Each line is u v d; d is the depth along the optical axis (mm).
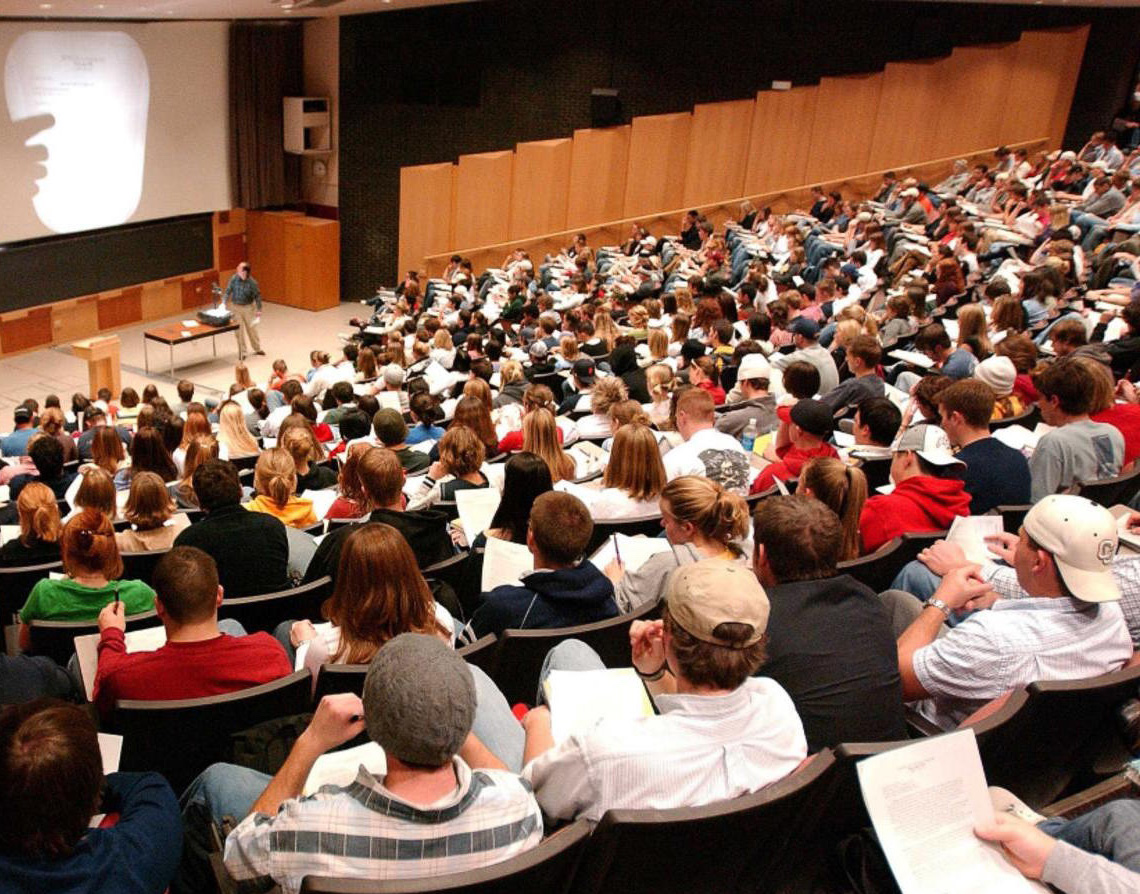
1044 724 2244
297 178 19469
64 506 6461
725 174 18094
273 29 18141
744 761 1945
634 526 4145
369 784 1781
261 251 19391
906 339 8305
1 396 14133
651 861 1851
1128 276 9328
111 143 16188
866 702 2260
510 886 1706
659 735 1933
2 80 14500
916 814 1867
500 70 18062
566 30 17641
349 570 2785
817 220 16062
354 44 18312
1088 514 2391
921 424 4008
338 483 5914
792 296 9594
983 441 3900
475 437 4867
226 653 2834
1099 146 15516
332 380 11352
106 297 16938
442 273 17891
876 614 2369
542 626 3055
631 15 17438
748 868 2039
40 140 15180
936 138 17656
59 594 3678
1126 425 4445
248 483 6676
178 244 18000
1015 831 1868
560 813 1980
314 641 2990
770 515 2467
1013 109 17312
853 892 2064
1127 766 2182
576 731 2141
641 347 9461
